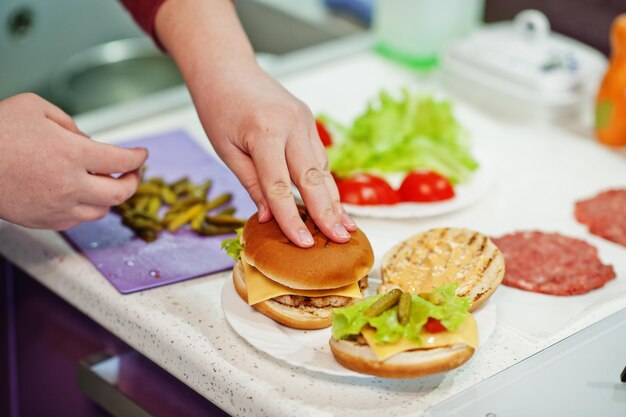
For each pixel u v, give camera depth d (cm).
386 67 183
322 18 210
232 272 112
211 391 99
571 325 107
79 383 121
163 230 125
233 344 102
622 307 110
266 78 116
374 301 92
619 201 133
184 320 106
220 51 119
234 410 97
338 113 163
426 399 93
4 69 209
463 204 131
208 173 140
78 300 116
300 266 96
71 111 204
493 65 166
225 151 110
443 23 181
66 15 213
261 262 98
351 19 210
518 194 139
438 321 91
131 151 113
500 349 102
